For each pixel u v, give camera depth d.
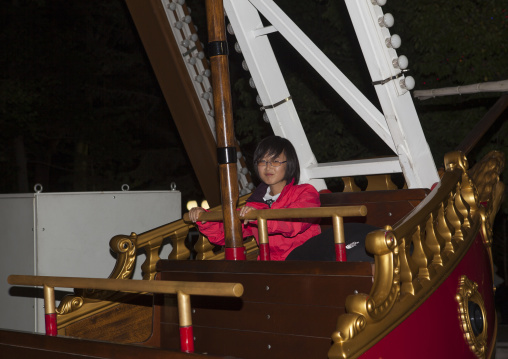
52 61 14.40
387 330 2.72
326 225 4.46
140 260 5.50
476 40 7.75
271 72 5.00
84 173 16.30
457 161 3.91
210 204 6.96
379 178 4.82
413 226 2.97
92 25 15.87
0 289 5.21
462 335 3.29
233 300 3.44
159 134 16.39
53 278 3.47
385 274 2.77
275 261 3.25
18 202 5.09
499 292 10.14
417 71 8.75
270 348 3.25
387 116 4.23
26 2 14.98
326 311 3.04
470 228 3.68
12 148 16.38
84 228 5.18
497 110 4.81
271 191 4.20
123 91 16.02
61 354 3.29
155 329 3.91
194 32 6.11
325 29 10.12
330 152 9.26
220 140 3.67
